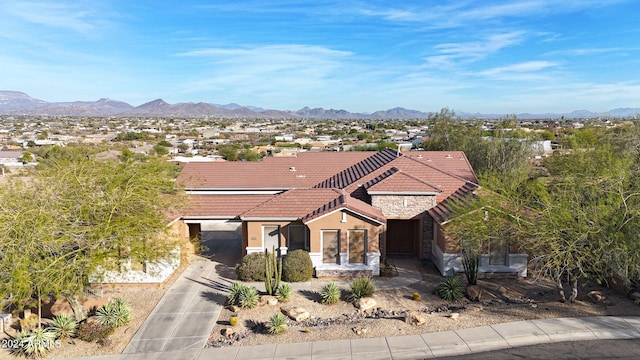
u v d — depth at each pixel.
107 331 16.62
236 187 31.06
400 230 26.81
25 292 14.69
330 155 36.12
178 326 17.53
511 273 22.33
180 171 33.28
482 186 21.56
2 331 17.39
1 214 14.66
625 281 17.77
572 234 17.50
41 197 15.94
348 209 22.56
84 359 15.13
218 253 27.80
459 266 22.81
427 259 25.89
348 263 23.14
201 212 25.20
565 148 33.66
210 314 18.66
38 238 14.65
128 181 17.78
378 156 34.28
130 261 19.03
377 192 25.14
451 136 57.91
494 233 20.06
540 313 17.72
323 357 14.89
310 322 17.64
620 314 17.39
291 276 22.05
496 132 49.41
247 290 19.36
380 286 21.58
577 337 15.65
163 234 20.50
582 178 19.53
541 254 18.52
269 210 24.19
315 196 25.28
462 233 20.28
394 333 16.34
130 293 21.06
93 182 17.81
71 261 15.85
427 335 16.12
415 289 21.20
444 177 27.62
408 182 25.45
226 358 14.98
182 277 23.30
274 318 16.91
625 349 14.74
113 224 16.83
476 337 15.85
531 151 46.22
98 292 19.45
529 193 20.25
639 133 33.25
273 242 24.44
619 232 16.62
